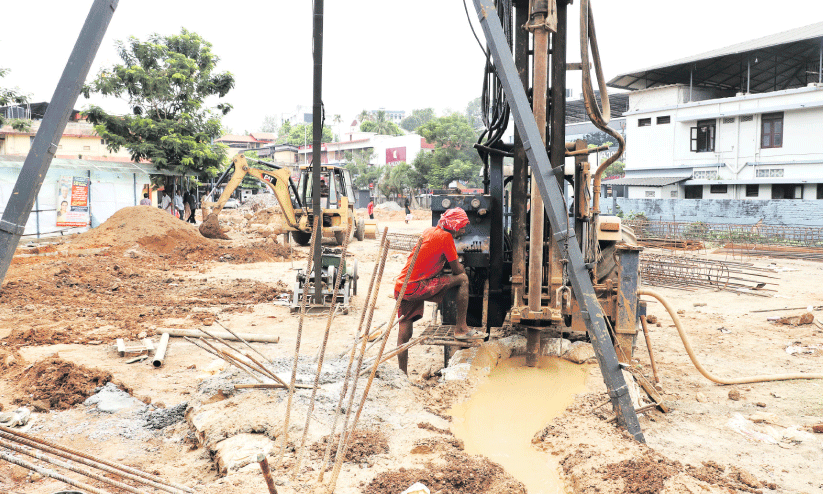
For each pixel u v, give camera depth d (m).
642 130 32.94
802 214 23.12
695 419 4.96
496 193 6.14
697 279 13.83
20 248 15.47
